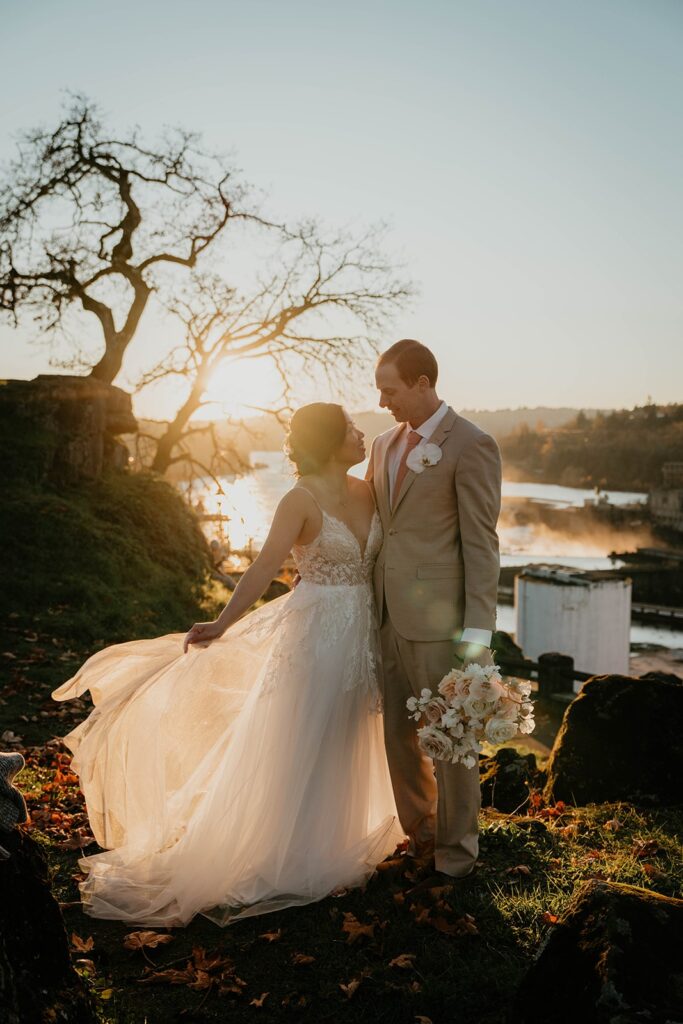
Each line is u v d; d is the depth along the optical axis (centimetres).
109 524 1363
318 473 345
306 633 337
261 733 330
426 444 328
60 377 1570
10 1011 177
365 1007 254
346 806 335
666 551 9456
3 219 1819
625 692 497
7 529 1186
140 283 1898
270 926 305
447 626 328
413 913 307
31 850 212
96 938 297
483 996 254
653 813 441
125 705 350
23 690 701
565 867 352
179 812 340
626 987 185
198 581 1449
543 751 934
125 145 1878
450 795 325
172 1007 254
